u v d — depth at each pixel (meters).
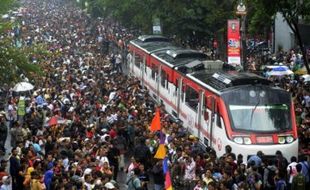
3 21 66.62
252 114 54.34
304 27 106.56
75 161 45.97
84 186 40.31
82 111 64.69
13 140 56.97
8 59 59.84
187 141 50.47
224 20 104.56
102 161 46.19
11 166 46.06
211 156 45.53
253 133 53.28
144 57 94.50
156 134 53.16
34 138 52.12
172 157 47.59
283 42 114.38
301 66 88.88
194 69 68.44
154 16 112.62
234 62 75.12
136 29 148.62
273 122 54.09
